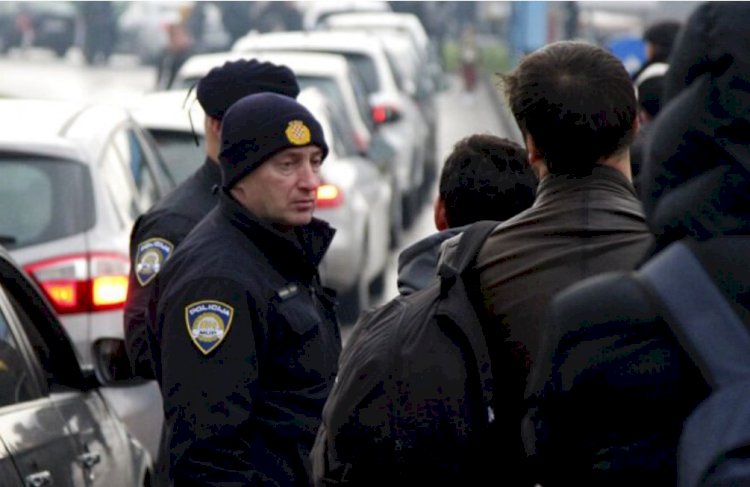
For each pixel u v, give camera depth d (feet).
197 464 36.65
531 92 28.60
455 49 407.23
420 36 273.95
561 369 21.95
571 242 28.25
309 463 37.93
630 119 28.68
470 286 28.84
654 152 22.04
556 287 28.02
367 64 169.07
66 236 68.49
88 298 67.82
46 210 68.85
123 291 68.39
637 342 21.49
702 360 20.94
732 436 20.48
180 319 37.22
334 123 120.57
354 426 28.68
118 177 73.67
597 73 28.55
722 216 21.36
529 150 29.30
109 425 47.03
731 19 21.52
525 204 35.53
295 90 45.06
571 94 28.43
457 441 28.25
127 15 408.87
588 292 21.94
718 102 21.48
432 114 209.46
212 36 363.35
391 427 28.40
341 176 110.93
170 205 45.27
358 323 29.63
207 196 45.39
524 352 28.14
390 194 144.05
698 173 21.71
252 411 37.04
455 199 35.55
